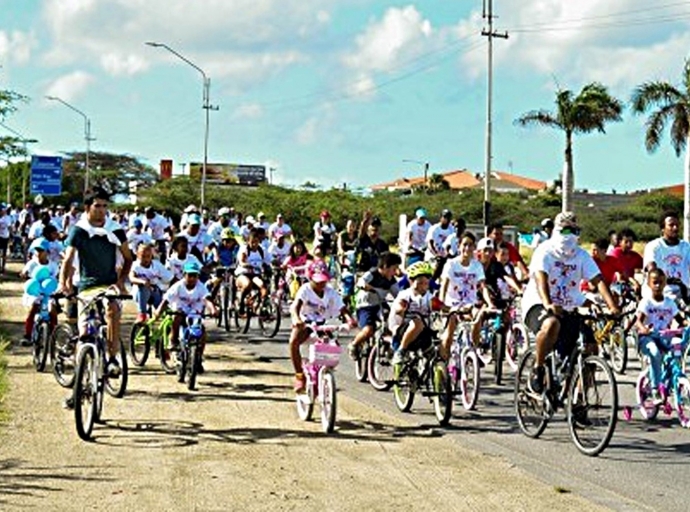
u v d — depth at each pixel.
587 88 49.22
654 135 43.19
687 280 13.58
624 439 11.20
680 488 9.09
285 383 14.37
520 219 73.62
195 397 13.01
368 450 10.30
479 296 13.68
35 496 8.25
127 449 9.98
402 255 24.62
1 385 13.02
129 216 33.44
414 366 12.22
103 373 10.95
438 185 100.88
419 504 8.32
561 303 10.80
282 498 8.39
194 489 8.60
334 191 81.19
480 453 10.30
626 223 69.50
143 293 15.52
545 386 10.82
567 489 8.95
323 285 11.77
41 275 16.53
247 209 78.19
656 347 12.04
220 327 21.86
